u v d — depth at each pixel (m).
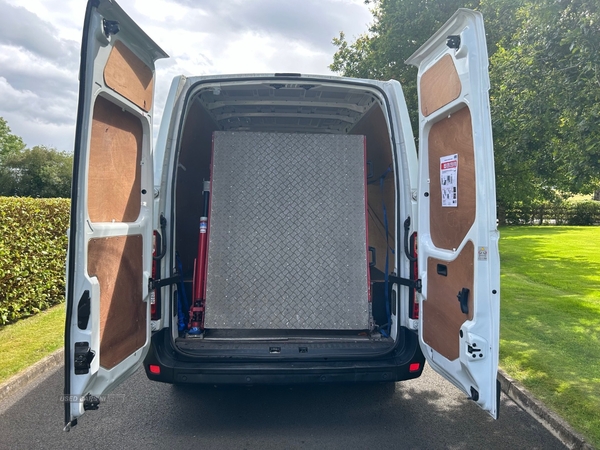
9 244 5.60
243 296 3.42
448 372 2.60
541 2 5.17
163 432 3.18
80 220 2.09
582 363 4.27
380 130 3.93
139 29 2.42
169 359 2.91
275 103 4.12
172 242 3.11
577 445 2.96
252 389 3.90
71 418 2.07
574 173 5.58
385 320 3.65
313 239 3.56
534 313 6.07
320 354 2.97
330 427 3.25
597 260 11.36
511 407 3.61
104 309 2.29
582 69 5.03
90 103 2.10
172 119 3.18
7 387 3.87
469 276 2.38
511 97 6.63
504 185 14.73
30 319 5.95
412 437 3.13
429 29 11.34
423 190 2.98
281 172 3.67
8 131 50.44
